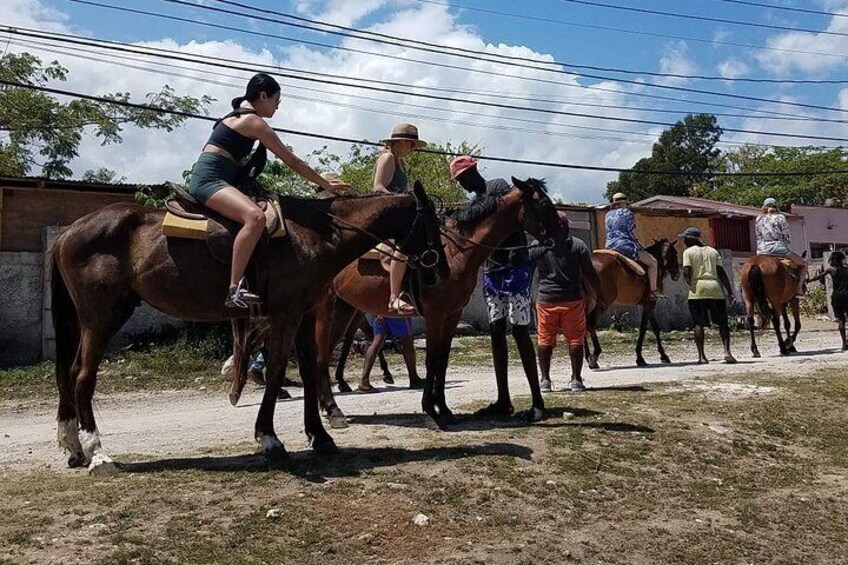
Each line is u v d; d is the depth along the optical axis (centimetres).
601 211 2394
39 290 1655
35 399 1295
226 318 648
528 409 876
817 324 2495
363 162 2905
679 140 6612
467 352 1764
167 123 2412
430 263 684
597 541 557
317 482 587
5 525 496
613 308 2348
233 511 529
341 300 891
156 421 955
